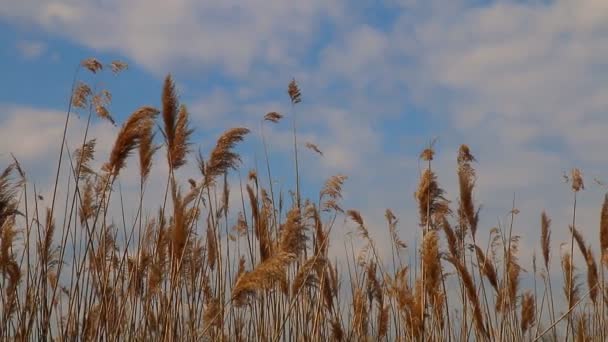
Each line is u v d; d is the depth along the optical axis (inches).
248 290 122.3
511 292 156.4
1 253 137.4
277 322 144.8
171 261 135.5
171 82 135.1
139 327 141.8
